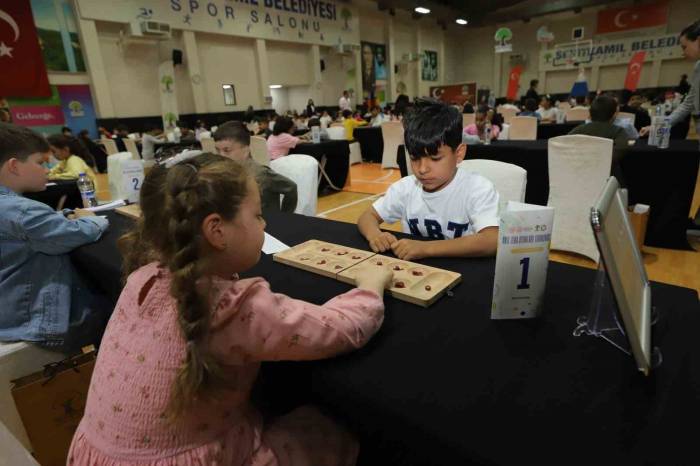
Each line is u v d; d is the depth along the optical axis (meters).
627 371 0.58
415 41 14.77
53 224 1.24
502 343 0.66
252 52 10.45
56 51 7.40
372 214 1.34
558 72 14.31
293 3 10.80
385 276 0.83
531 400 0.53
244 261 0.62
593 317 0.67
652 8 12.19
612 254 0.48
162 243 0.57
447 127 1.09
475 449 0.47
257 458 0.63
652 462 0.44
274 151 4.63
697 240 2.82
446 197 1.24
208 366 0.53
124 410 0.56
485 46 16.06
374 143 6.99
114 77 8.26
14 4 6.84
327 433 0.69
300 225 1.38
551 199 2.45
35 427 1.19
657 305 0.75
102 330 1.47
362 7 12.66
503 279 0.70
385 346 0.67
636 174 2.70
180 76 9.22
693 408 0.51
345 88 12.91
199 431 0.57
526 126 4.97
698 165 2.48
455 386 0.57
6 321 1.28
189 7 8.80
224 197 0.55
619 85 13.12
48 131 7.53
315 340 0.58
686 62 11.89
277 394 0.79
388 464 0.61
